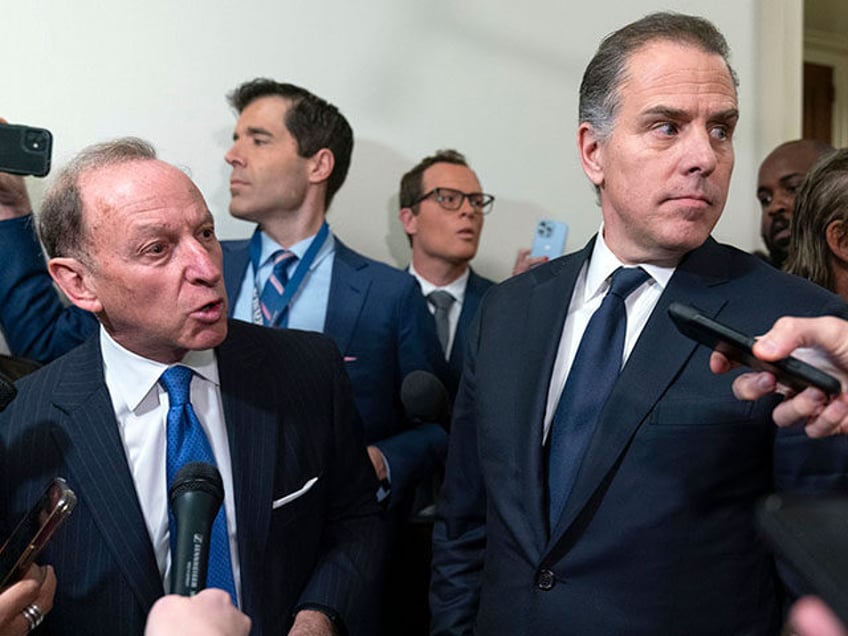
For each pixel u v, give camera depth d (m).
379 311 2.19
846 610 0.42
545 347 1.37
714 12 3.27
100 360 1.33
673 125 1.24
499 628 1.32
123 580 1.23
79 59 2.54
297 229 2.28
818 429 0.98
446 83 2.95
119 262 1.21
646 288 1.33
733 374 1.21
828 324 0.95
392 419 2.21
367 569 1.43
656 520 1.20
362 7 2.84
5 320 2.11
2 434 1.29
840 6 4.98
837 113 5.34
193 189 1.26
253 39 2.71
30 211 2.15
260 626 1.27
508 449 1.35
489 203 2.81
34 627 1.11
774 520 0.50
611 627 1.22
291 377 1.43
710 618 1.19
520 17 3.04
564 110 3.11
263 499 1.31
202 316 1.23
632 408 1.23
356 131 2.86
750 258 1.33
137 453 1.30
